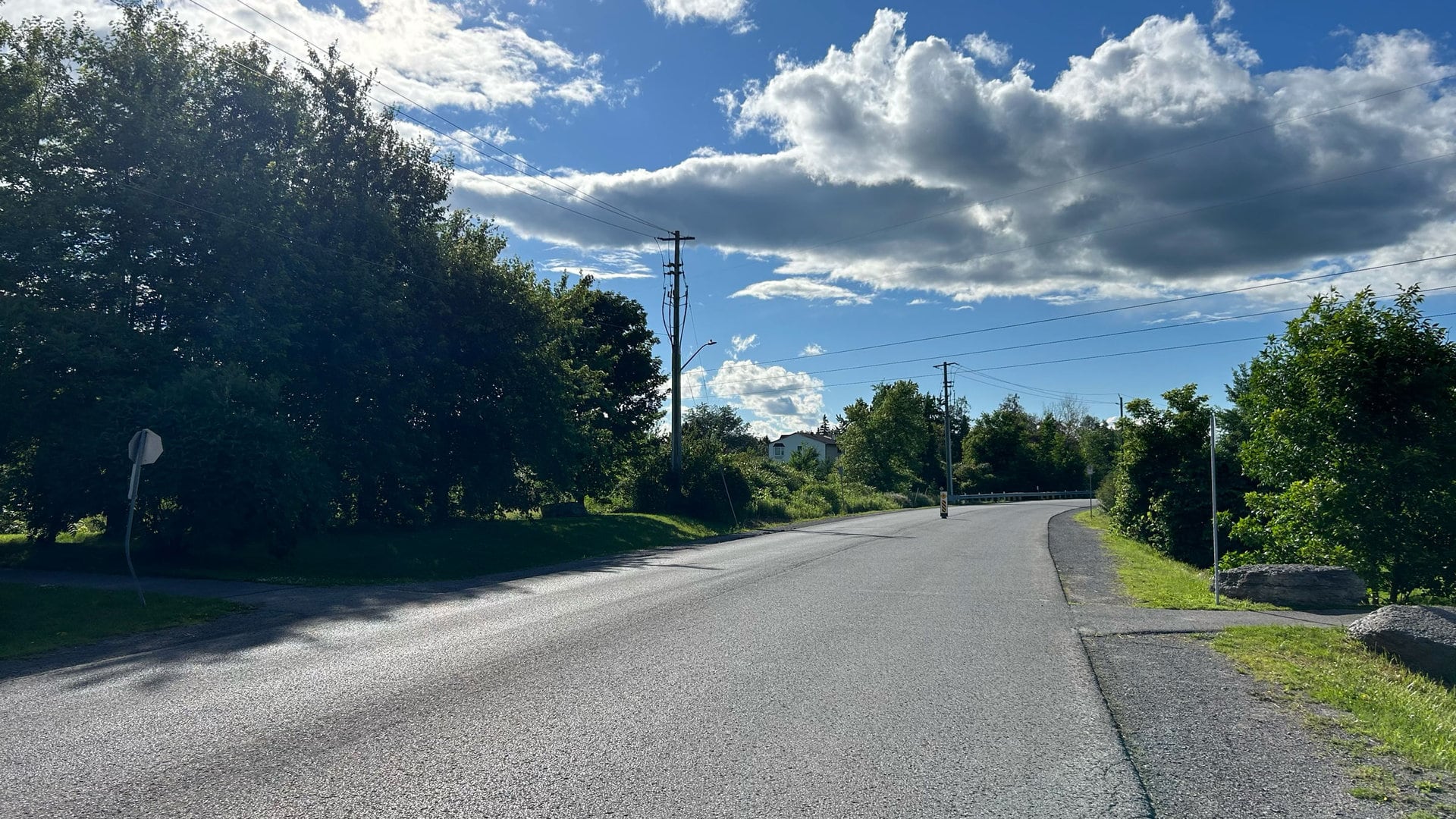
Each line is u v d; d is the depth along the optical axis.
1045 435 96.69
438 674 7.49
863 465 72.62
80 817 4.29
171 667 8.03
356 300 20.84
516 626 10.02
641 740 5.54
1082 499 83.25
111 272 17.66
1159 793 4.62
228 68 20.17
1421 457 12.38
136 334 17.55
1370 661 7.82
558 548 22.39
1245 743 5.50
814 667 7.73
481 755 5.24
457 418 25.33
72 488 15.81
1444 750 5.27
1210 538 24.27
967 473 86.25
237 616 11.30
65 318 16.56
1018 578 14.84
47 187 17.50
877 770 4.98
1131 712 6.23
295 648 8.92
